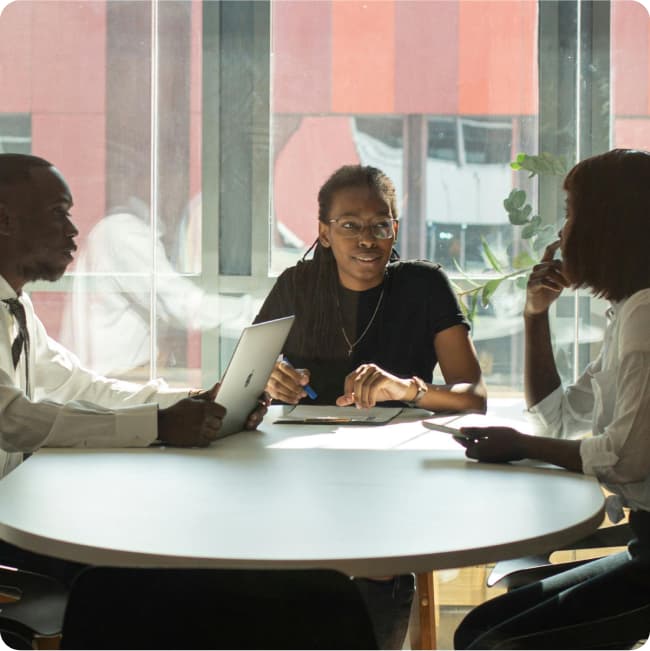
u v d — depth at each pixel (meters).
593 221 1.81
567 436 2.26
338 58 3.81
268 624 1.06
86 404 2.00
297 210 3.85
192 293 3.84
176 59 3.77
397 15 3.81
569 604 1.60
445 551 1.20
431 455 1.84
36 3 3.74
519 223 3.80
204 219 3.82
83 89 3.77
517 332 3.87
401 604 2.22
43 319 3.81
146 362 3.85
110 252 3.81
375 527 1.30
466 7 3.81
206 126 3.79
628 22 3.79
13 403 1.96
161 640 1.07
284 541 1.24
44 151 3.79
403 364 2.64
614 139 3.83
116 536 1.26
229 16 3.78
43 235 2.43
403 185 3.87
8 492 1.51
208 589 1.06
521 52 3.81
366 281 2.65
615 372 1.86
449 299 2.66
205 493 1.50
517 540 1.25
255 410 2.16
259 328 1.96
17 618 1.67
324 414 2.33
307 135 3.83
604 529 1.86
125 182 3.79
